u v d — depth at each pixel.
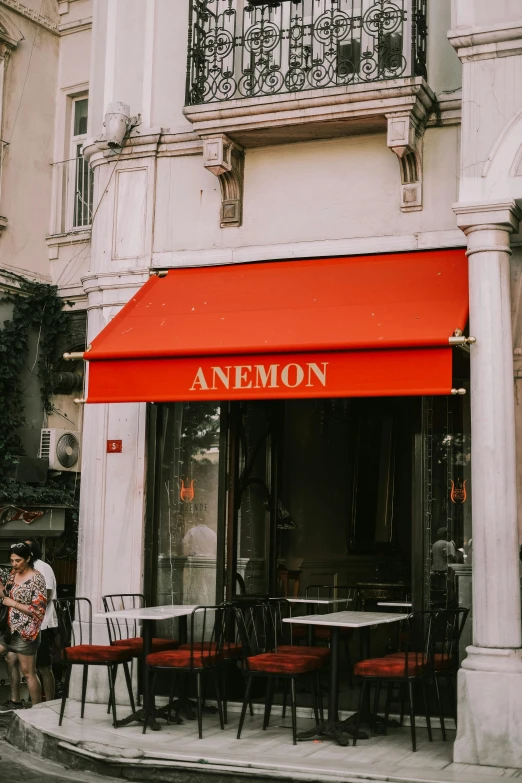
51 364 13.45
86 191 13.66
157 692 8.97
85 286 9.79
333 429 12.50
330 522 12.33
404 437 12.46
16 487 11.94
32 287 13.19
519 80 7.19
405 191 8.57
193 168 9.45
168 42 9.74
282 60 9.29
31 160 13.41
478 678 6.76
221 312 8.34
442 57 8.62
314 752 7.00
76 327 13.45
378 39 8.46
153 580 9.19
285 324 7.88
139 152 9.59
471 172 7.23
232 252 9.12
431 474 8.28
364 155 8.79
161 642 8.45
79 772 7.10
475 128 7.27
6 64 13.04
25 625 9.02
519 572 7.18
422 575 8.20
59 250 13.56
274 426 9.84
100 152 9.80
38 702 9.06
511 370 7.09
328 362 7.44
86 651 7.93
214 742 7.34
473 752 6.70
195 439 9.25
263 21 8.92
